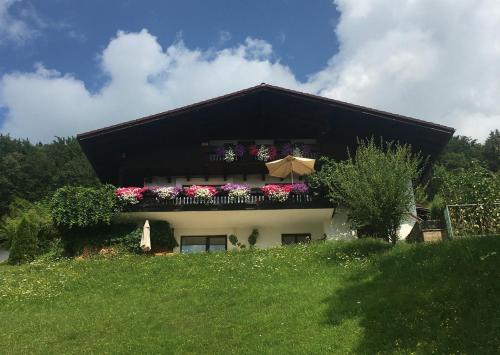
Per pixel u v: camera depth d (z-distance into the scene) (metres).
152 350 13.16
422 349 11.29
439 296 13.22
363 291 15.00
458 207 19.83
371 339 12.12
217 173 30.03
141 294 18.08
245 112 30.91
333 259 19.23
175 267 20.52
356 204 20.81
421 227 20.39
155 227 26.77
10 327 15.75
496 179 21.22
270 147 29.75
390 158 21.73
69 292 18.97
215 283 18.22
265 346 12.73
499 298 12.49
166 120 29.62
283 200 26.70
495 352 10.67
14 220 38.34
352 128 30.05
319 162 28.36
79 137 28.50
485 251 14.95
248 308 15.51
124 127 28.91
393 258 17.03
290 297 15.82
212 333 13.84
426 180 31.41
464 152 57.94
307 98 29.41
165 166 29.55
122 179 30.09
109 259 22.89
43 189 59.94
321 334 12.86
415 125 28.78
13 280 20.73
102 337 14.38
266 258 20.64
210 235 28.22
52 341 14.35
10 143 71.56
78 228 26.22
